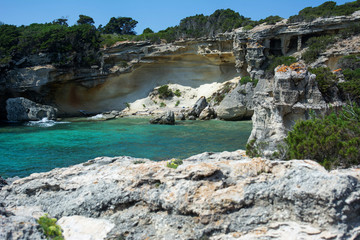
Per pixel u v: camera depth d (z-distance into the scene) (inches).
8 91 2215.8
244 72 2210.9
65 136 1501.0
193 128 1726.1
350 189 337.7
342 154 459.8
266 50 2049.7
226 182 399.2
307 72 908.6
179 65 2637.8
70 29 2456.9
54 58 2292.1
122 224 391.5
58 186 478.0
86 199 428.8
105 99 2647.6
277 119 907.4
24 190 482.9
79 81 2443.4
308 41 1907.0
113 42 2556.6
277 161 413.7
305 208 346.6
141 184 430.3
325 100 919.7
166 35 2524.6
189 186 392.2
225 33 2219.5
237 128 1699.1
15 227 339.9
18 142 1350.9
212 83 2536.9
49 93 2405.3
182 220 375.9
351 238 319.9
